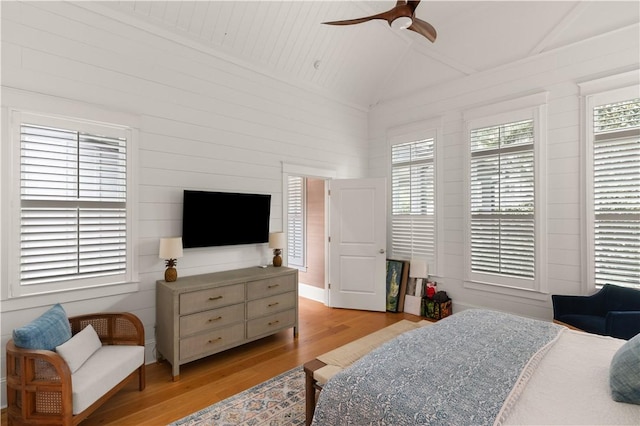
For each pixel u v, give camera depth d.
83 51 2.75
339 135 5.09
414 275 4.68
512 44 3.91
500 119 3.98
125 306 3.00
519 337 2.01
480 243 4.15
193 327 2.91
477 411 1.26
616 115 3.20
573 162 3.46
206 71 3.54
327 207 5.07
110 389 2.20
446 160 4.52
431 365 1.64
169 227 3.29
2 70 2.39
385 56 4.87
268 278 3.50
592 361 1.72
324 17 3.96
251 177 3.96
